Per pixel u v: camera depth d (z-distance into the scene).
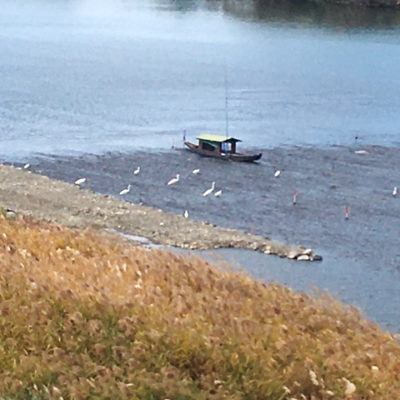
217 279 29.34
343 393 21.56
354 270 67.31
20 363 21.77
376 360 23.73
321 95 168.75
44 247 34.00
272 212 85.88
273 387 21.39
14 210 78.94
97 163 108.00
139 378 21.03
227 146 112.75
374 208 88.19
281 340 23.14
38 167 105.50
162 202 89.44
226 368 22.14
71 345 22.66
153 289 26.69
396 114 150.12
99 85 179.12
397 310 58.00
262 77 192.88
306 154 115.62
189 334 22.92
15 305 24.56
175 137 126.50
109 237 41.59
